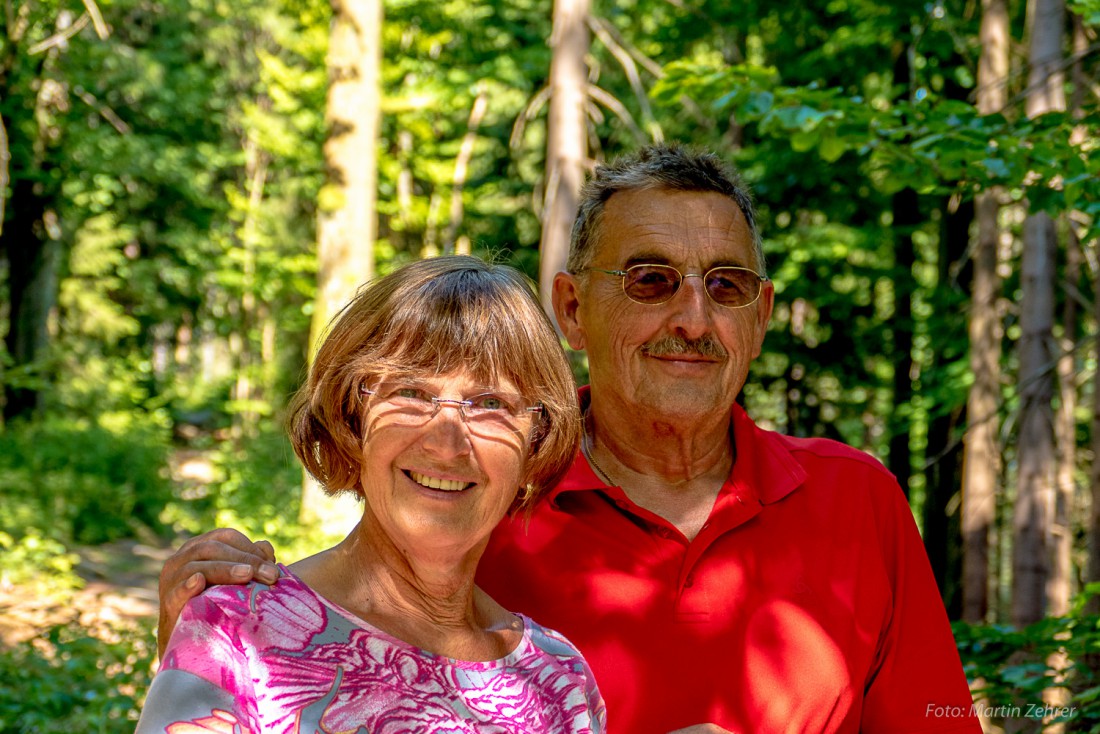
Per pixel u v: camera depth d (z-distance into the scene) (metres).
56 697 4.93
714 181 2.21
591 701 1.64
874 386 11.36
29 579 9.47
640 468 2.23
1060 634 4.00
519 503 1.66
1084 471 8.05
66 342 19.06
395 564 1.52
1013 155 3.73
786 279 10.74
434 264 1.55
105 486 14.17
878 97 10.64
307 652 1.38
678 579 2.08
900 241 10.89
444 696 1.44
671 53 11.86
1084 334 8.66
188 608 1.35
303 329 19.45
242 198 18.33
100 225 19.94
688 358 2.14
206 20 20.02
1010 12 8.14
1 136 7.18
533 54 13.71
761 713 2.03
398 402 1.48
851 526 2.19
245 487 14.09
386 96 14.22
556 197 8.71
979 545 7.76
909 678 2.21
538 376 1.55
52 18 12.88
